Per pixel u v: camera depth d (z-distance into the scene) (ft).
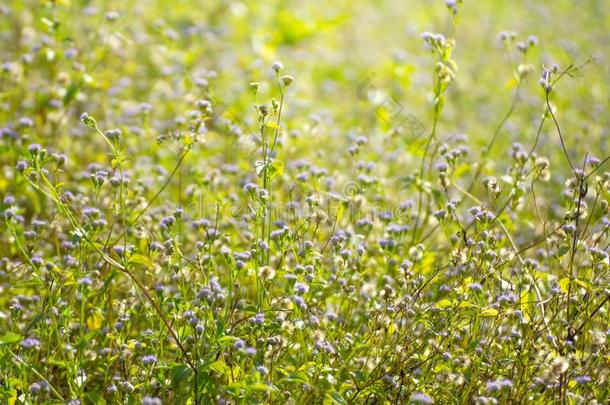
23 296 19.95
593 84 37.24
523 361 18.24
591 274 19.61
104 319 20.11
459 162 27.27
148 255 20.33
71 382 17.53
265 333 17.88
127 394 17.42
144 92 34.71
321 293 20.56
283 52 45.06
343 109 38.24
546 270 23.16
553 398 17.88
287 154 29.09
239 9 47.39
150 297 17.52
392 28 52.08
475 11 51.37
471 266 19.76
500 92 39.81
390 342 18.71
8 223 18.56
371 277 22.76
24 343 17.46
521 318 18.21
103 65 34.45
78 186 25.67
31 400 17.33
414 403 16.39
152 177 26.45
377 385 18.07
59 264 21.91
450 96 40.04
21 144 26.48
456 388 18.24
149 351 19.11
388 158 30.55
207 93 27.78
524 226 26.30
